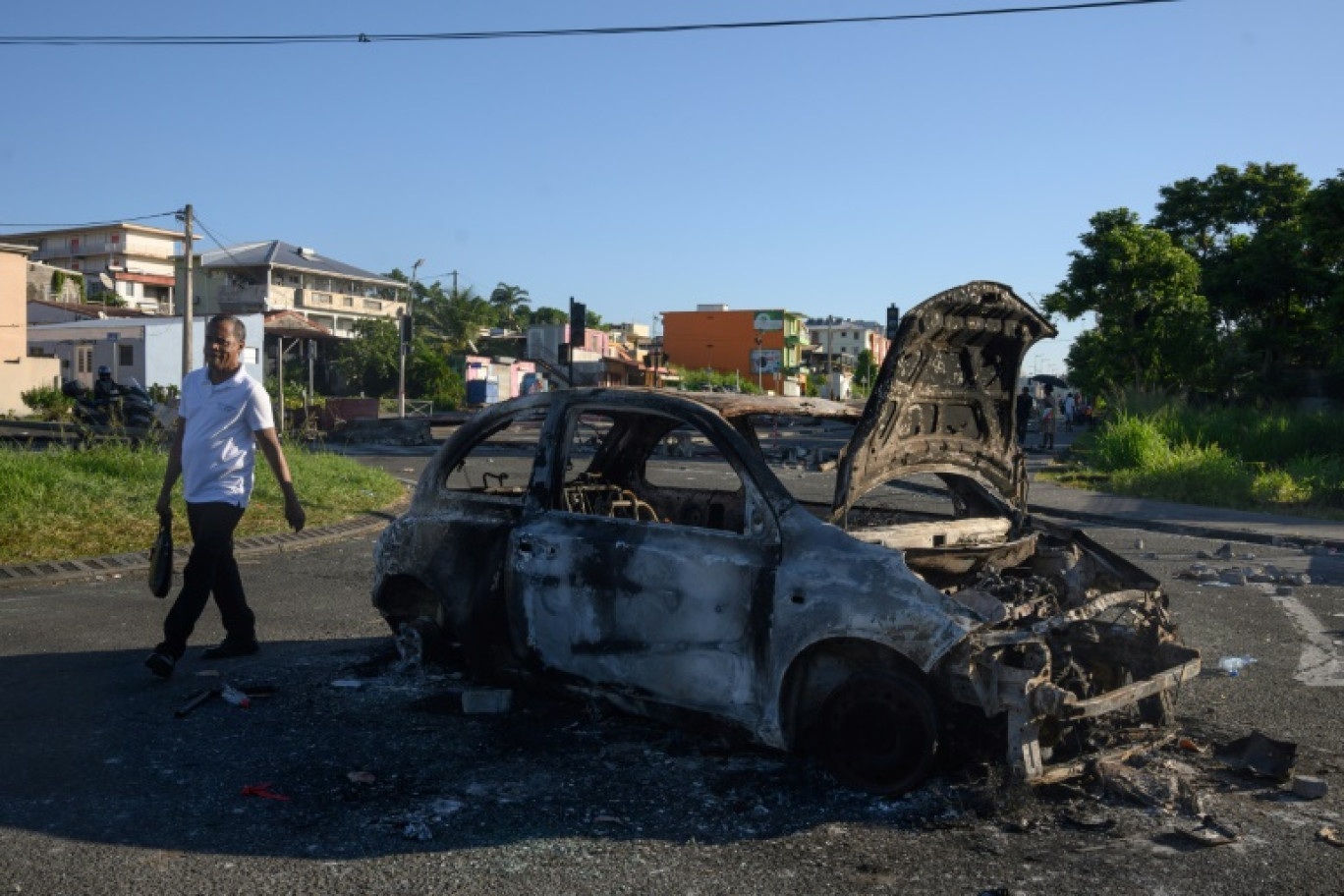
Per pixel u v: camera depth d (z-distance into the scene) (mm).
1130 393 27234
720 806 4125
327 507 13000
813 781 4363
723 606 4500
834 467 5590
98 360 49594
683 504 6184
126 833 3863
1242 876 3562
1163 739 4797
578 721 5156
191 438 5926
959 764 4391
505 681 5289
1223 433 23906
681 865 3617
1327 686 6121
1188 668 4703
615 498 6000
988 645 3975
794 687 4379
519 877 3520
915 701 4125
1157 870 3598
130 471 12852
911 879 3514
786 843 3789
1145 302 41406
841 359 126500
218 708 5371
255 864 3619
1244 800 4273
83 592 8391
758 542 4484
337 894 3398
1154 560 11062
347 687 5711
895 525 5539
